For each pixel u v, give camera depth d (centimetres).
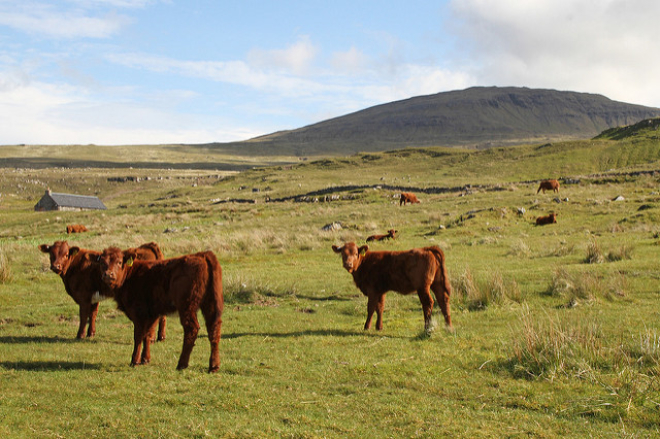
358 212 4197
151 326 876
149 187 16962
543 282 1470
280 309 1363
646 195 3731
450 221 3275
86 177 18100
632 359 749
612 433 546
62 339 1073
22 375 788
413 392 694
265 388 716
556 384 691
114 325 1205
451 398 673
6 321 1251
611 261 1753
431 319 1060
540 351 773
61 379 766
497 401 653
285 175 11462
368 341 988
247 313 1314
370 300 1108
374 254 1107
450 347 909
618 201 3459
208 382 743
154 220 5059
